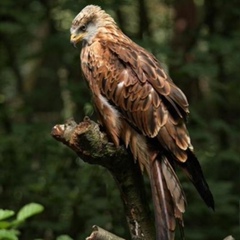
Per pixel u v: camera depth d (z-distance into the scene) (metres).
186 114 8.23
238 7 16.47
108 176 13.86
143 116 8.33
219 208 13.80
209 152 15.14
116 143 8.38
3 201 14.97
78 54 14.51
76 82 15.34
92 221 13.50
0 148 14.95
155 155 8.05
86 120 7.74
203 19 17.12
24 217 8.78
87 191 14.19
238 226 14.33
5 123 16.44
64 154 15.02
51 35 16.22
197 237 13.81
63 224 14.06
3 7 16.08
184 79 15.70
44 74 17.92
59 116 17.25
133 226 7.80
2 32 16.62
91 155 7.71
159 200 7.66
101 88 8.75
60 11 15.81
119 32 9.19
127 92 8.53
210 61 15.17
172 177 7.85
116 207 13.47
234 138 15.92
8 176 15.09
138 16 17.59
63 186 14.39
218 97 15.84
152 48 14.59
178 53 14.91
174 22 17.11
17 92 19.05
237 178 16.08
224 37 15.93
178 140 8.05
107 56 8.84
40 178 15.11
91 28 9.17
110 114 8.57
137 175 7.89
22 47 18.80
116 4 14.61
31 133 15.02
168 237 7.42
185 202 7.73
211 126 15.55
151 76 8.50
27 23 16.22
